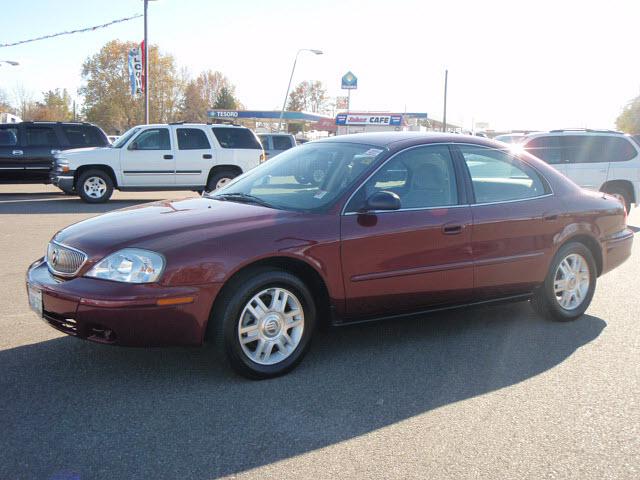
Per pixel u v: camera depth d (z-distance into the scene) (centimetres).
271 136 2305
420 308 469
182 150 1541
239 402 375
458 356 461
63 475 292
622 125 6994
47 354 448
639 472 304
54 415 354
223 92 8138
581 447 328
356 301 436
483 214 484
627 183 1298
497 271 494
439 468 305
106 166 1497
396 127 4531
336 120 4650
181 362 437
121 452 314
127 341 370
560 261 532
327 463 308
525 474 301
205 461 307
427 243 457
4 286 646
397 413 364
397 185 460
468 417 361
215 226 404
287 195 468
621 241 579
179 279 373
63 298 379
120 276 372
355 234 429
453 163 488
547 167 546
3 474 292
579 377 424
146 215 438
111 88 7588
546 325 541
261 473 297
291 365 419
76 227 436
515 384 410
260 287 398
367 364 443
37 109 8450
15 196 1706
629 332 524
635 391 402
